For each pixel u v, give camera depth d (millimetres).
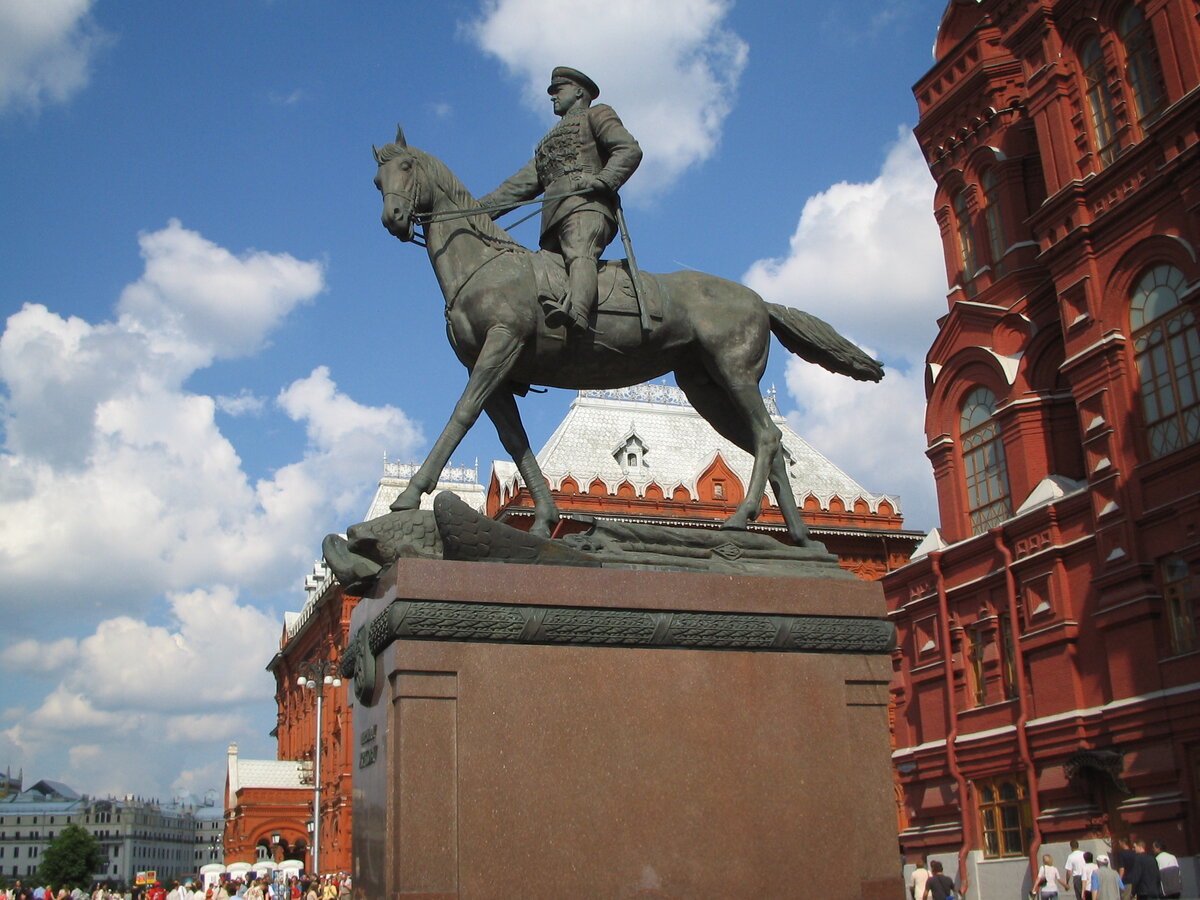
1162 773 22016
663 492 39875
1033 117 27562
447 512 7094
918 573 30609
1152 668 22750
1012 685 27109
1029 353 28234
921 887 26203
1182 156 22656
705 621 7395
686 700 7238
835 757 7496
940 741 28781
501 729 6762
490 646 6898
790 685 7543
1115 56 25266
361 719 7398
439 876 6363
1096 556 24812
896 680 31375
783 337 9438
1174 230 23203
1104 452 24438
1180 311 23125
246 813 62906
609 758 6938
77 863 113562
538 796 6707
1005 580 27359
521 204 8914
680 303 8766
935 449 30922
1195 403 22656
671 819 6945
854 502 41844
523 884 6512
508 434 8586
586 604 7145
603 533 7844
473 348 8211
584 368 8539
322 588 59375
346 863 50344
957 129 32094
